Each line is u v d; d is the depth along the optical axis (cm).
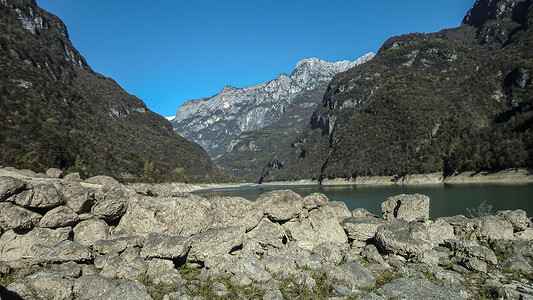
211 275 780
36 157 6488
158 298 651
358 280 727
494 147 9606
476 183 8856
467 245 967
